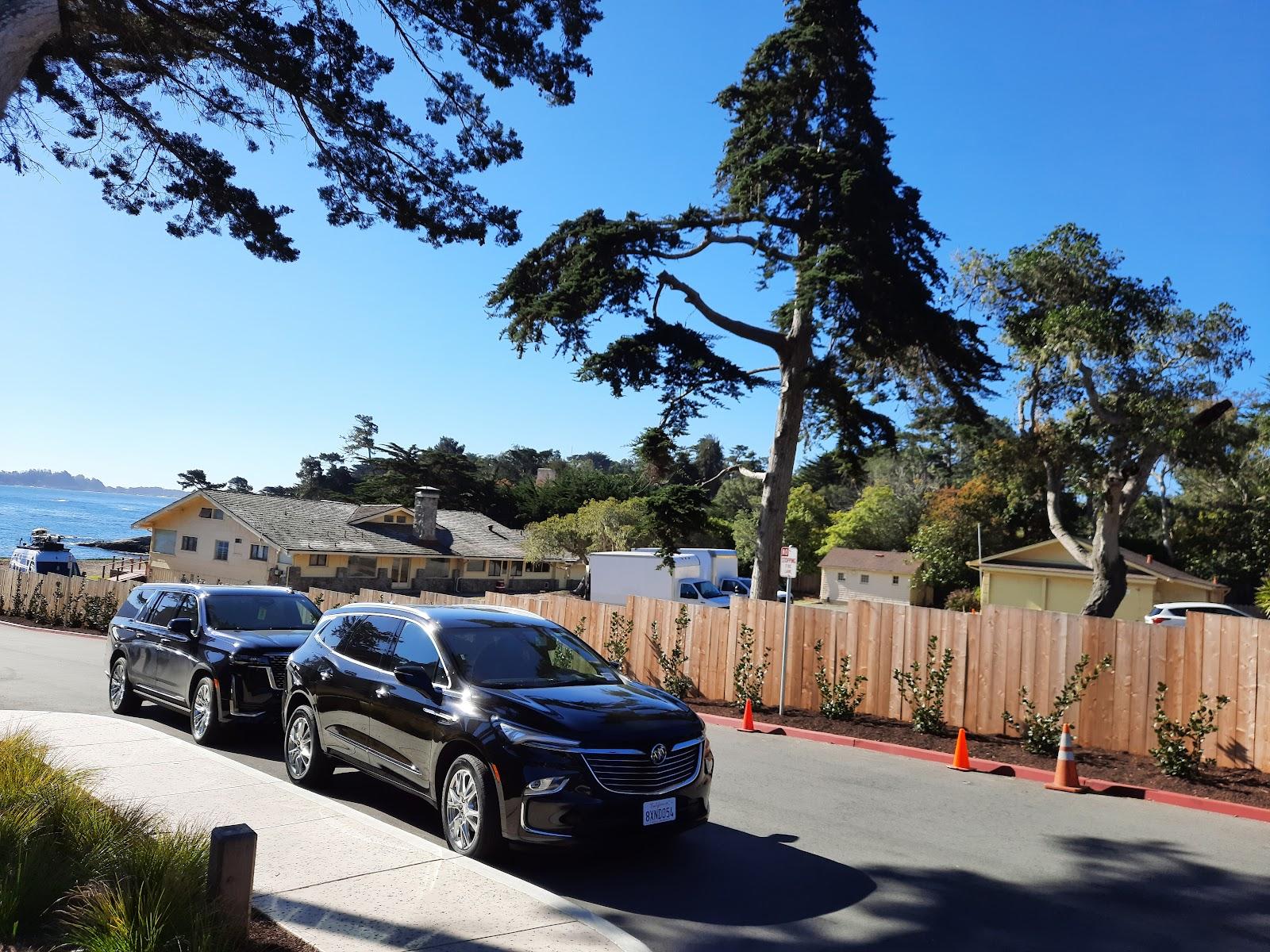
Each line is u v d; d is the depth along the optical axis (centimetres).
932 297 2011
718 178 2267
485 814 626
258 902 521
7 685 1452
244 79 1067
